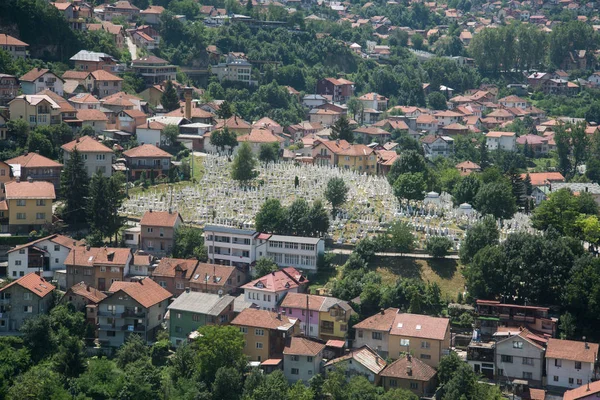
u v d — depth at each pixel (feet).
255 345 593.01
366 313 629.10
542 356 563.48
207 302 619.26
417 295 617.62
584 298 594.65
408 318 594.24
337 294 639.35
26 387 545.03
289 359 577.02
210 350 563.07
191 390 548.72
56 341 595.88
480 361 572.51
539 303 618.44
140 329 619.67
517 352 565.94
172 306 616.39
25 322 604.08
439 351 574.97
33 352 593.42
